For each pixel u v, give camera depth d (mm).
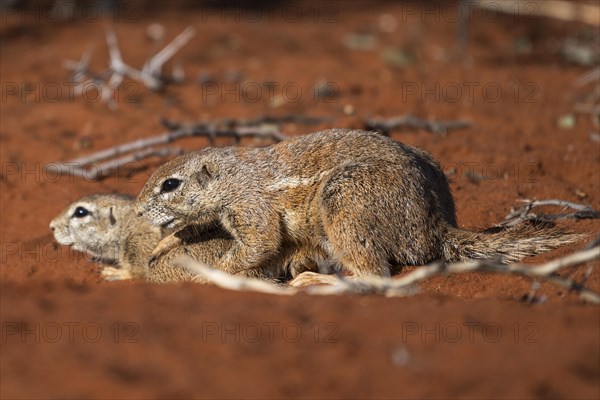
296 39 27906
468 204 14305
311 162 12047
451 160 16594
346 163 11617
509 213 13914
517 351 8008
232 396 7270
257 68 24234
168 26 28547
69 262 13609
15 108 20109
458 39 28141
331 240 11555
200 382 7500
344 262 11508
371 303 9445
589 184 15648
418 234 11359
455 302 9641
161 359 7930
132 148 16234
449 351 8031
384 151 11758
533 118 19766
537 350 8023
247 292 9898
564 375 7480
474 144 17438
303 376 7578
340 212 11391
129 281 12375
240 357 7941
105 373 7652
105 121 19047
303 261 12414
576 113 20266
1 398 7277
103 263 14102
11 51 25156
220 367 7770
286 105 20484
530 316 8984
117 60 21094
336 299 9602
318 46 27062
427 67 24750
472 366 7703
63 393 7352
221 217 12414
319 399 7215
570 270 10805
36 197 15500
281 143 12477
